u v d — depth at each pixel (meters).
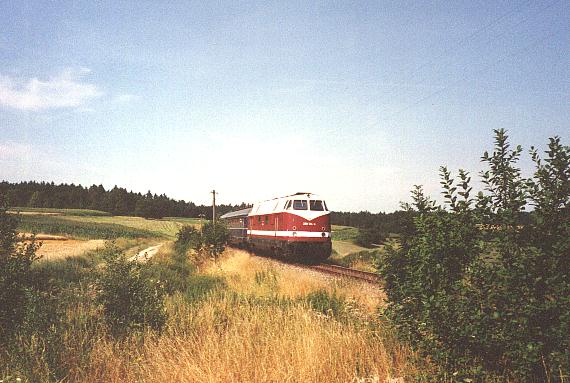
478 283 4.65
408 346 6.07
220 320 8.93
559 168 4.50
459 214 5.13
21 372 5.83
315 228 24.80
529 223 4.57
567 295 4.11
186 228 42.72
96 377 6.23
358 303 9.64
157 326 8.15
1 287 7.18
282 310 9.47
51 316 7.44
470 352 4.72
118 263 8.83
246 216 36.69
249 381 5.70
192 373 5.81
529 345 4.05
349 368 6.04
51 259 24.02
